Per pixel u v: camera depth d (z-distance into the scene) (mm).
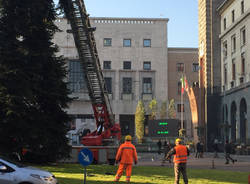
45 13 24500
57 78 24734
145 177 18078
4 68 22297
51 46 25422
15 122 22344
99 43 80438
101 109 32344
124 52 80562
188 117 80125
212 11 62938
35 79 23109
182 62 81750
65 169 21562
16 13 23266
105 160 27172
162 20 81312
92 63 30031
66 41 78312
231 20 57406
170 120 45562
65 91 25406
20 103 22438
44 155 24469
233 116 56406
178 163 14078
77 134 66312
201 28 65938
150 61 80688
